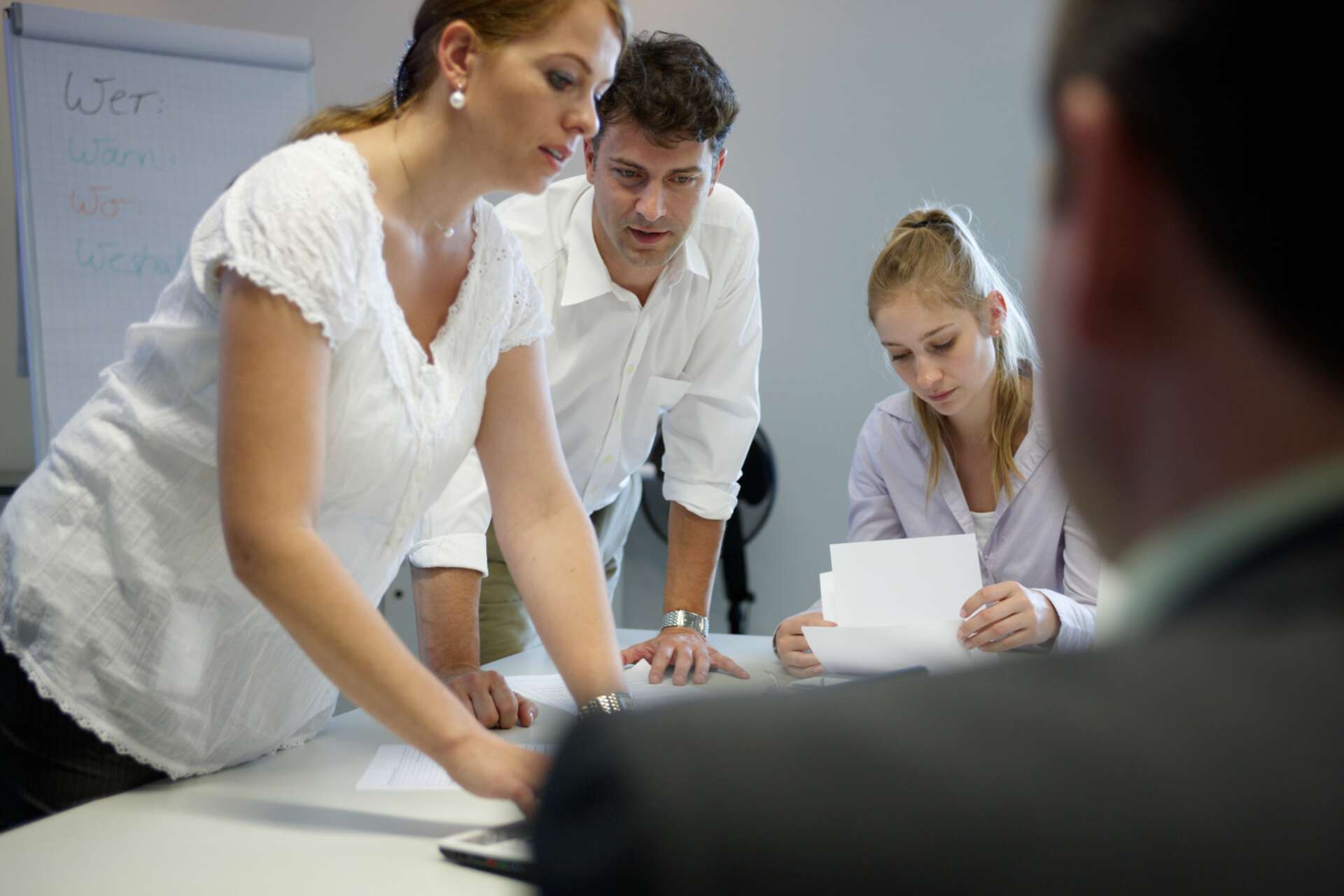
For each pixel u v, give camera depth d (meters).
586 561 1.27
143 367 1.10
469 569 1.56
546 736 1.32
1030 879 0.20
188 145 2.92
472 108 1.06
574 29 1.04
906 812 0.20
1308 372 0.20
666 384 1.93
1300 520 0.20
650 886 0.20
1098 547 0.23
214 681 1.14
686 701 0.23
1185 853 0.20
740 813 0.20
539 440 1.30
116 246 2.87
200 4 3.53
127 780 1.13
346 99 3.56
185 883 0.90
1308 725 0.20
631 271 1.83
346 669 0.95
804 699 0.22
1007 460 1.83
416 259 1.15
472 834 0.96
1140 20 0.21
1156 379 0.21
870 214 3.35
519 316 1.28
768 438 3.51
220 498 0.97
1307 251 0.20
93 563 1.10
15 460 3.44
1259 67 0.20
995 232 3.24
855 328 3.40
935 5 3.23
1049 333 0.23
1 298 3.39
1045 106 0.22
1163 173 0.21
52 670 1.10
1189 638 0.22
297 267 0.96
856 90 3.33
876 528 2.01
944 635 1.50
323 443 1.00
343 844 0.98
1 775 1.13
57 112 2.80
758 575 3.56
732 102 1.71
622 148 1.65
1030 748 0.21
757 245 1.96
